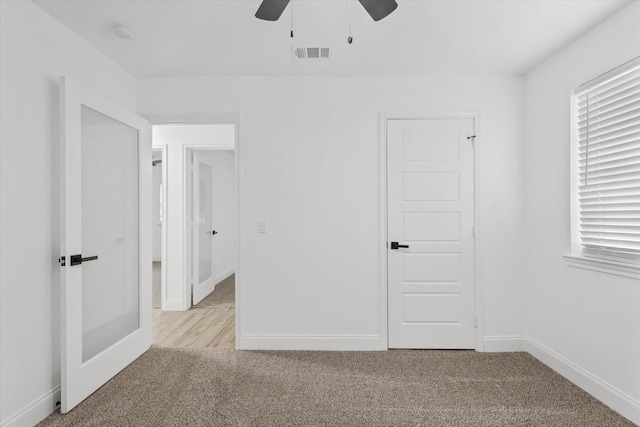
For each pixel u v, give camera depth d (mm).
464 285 3143
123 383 2516
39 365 2084
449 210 3146
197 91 3164
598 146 2322
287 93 3158
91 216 2453
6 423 1857
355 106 3150
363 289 3148
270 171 3156
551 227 2758
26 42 2012
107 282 2615
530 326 3037
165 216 4551
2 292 1858
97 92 2658
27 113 2018
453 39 2500
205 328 3789
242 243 3148
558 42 2533
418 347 3150
